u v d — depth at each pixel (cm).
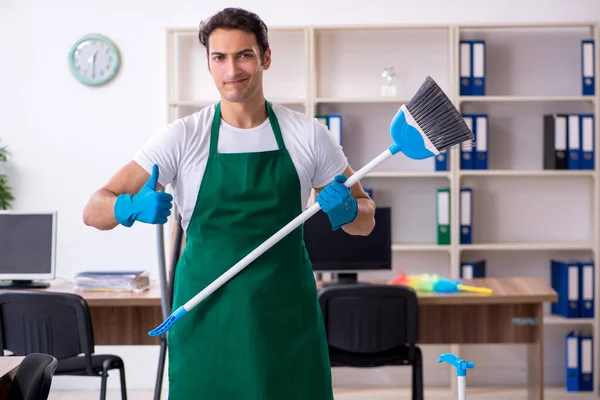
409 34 568
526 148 571
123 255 579
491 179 575
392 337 415
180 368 239
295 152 239
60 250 579
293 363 238
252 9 569
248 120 238
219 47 224
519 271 577
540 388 461
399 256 579
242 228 235
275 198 236
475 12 565
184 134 235
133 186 235
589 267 546
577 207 574
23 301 390
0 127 577
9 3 573
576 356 551
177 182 240
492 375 580
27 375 231
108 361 402
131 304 437
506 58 568
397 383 581
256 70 227
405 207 577
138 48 572
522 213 577
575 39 568
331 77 571
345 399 546
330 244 474
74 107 577
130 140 576
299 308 239
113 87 575
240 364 234
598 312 546
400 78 570
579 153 549
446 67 568
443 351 582
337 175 229
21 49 575
